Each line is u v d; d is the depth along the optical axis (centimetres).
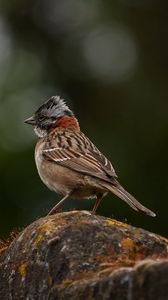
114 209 1659
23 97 1909
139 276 656
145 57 2084
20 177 1720
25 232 810
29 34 2125
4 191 1714
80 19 2142
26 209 1697
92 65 2080
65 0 2145
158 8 2133
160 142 1911
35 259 771
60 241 762
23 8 2127
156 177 1842
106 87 2042
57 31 2127
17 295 780
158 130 1948
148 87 2034
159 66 2080
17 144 1769
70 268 738
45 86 2006
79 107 2038
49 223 790
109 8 2134
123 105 2019
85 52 2100
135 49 2105
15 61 2034
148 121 1980
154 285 645
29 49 2084
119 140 1916
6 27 2128
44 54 2081
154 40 2109
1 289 803
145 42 2106
